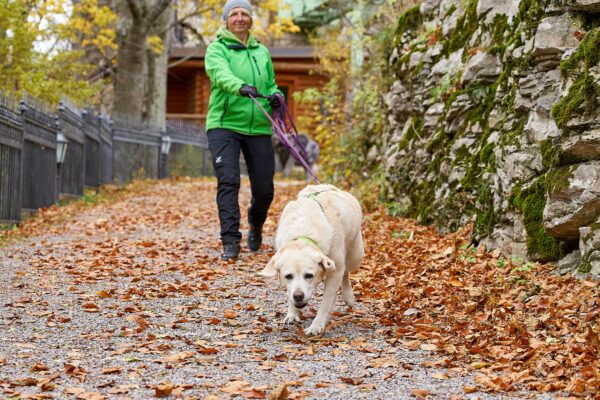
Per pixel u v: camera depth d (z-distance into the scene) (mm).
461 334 5004
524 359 4457
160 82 24125
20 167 10547
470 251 7359
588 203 5922
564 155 6168
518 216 6891
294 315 5352
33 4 17672
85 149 15547
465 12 9758
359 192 11898
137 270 7336
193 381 4086
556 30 6836
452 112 8852
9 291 6301
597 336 4578
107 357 4504
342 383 4082
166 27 23297
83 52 17844
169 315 5602
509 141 7234
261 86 8172
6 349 4605
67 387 3941
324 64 18391
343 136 14469
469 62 8742
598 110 5973
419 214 9383
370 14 17312
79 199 14625
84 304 5844
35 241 9219
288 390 3852
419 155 10094
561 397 3875
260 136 8164
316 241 5086
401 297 6016
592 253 5855
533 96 7094
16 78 15422
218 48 8047
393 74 11820
